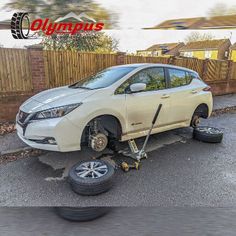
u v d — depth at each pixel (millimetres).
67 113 3439
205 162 4070
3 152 4238
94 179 3014
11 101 6043
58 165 3867
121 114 3951
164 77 4770
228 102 9945
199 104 5383
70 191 3107
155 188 3197
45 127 3404
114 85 4004
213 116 7801
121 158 4125
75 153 4297
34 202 2832
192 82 5328
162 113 4594
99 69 7508
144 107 4246
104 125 3932
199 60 10523
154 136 5375
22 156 4227
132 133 4211
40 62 6344
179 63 9750
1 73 5855
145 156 4141
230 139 5359
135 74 4297
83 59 7133
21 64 6094
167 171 3709
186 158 4223
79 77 7148
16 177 3482
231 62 11898
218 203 2842
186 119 5160
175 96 4785
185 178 3492
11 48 5867
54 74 6656
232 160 4184
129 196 2990
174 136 5414
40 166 3838
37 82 6402
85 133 3812
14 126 5738
